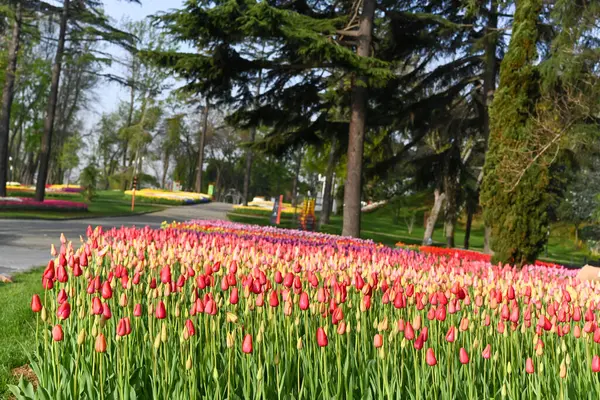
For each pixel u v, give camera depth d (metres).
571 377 4.25
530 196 13.67
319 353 4.00
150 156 76.88
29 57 52.69
